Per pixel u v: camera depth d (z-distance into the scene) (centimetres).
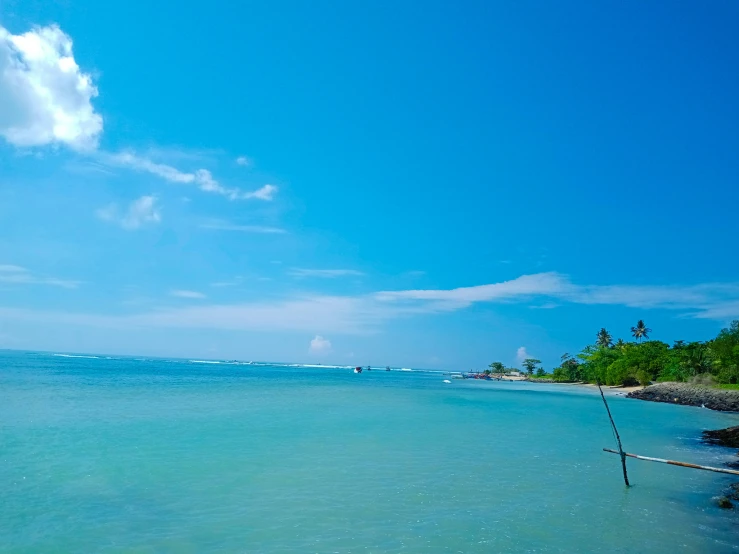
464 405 4922
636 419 3919
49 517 1239
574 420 3741
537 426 3288
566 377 13100
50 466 1706
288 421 3047
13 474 1592
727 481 1784
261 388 6278
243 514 1303
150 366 14700
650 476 1834
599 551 1114
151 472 1683
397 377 16512
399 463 1942
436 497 1496
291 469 1789
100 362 16425
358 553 1071
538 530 1240
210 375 10206
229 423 2852
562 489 1627
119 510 1309
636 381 9125
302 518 1282
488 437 2700
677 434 3011
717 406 5094
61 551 1045
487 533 1210
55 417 2791
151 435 2350
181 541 1116
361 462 1939
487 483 1675
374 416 3528
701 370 7181
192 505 1365
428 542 1145
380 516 1313
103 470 1683
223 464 1827
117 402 3725
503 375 18438
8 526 1171
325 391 6234
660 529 1261
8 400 3538
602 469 1941
